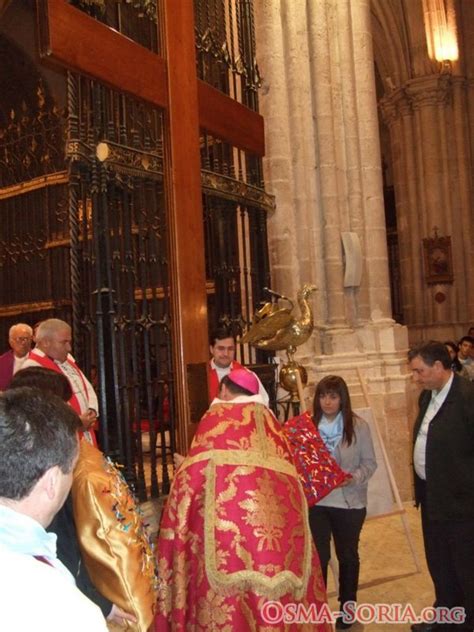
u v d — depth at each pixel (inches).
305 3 278.7
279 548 103.0
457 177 641.6
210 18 213.8
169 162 161.8
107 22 176.2
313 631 105.4
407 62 650.2
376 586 187.2
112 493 85.2
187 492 107.0
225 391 115.0
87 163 153.6
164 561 106.5
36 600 42.2
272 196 236.2
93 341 167.8
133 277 163.9
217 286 211.2
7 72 445.4
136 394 163.3
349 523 160.7
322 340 273.1
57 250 348.8
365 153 291.4
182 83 166.2
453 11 641.6
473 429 140.6
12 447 49.8
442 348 144.2
